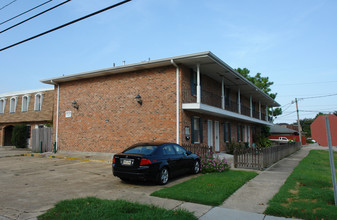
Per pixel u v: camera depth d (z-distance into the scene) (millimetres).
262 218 5254
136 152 8766
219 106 19297
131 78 15602
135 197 6754
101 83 16859
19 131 24188
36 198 6762
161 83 14492
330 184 8156
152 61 14039
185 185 7953
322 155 21203
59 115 18625
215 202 6156
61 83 18859
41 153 18016
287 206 5902
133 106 15320
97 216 5066
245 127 25688
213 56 13297
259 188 7895
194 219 5090
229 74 17172
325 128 6590
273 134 48062
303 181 8672
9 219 5152
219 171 10648
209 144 17266
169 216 5094
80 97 17703
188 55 13172
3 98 28031
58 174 10500
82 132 17312
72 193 7285
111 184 8578
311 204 5988
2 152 19703
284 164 13883
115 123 15914
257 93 24531
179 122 13703
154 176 8164
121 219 4945
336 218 5137
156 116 14438
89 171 11219
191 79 15117
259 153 11844
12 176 10070
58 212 5418
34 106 24797
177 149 9789
